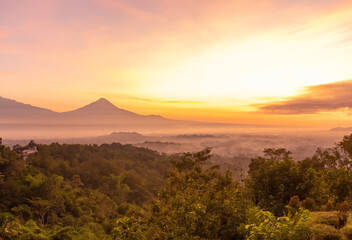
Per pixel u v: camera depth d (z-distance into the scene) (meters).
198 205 8.94
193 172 14.26
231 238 9.00
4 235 23.45
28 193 49.56
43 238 26.94
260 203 12.43
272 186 12.90
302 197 12.09
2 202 44.78
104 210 61.44
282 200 12.32
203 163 17.42
